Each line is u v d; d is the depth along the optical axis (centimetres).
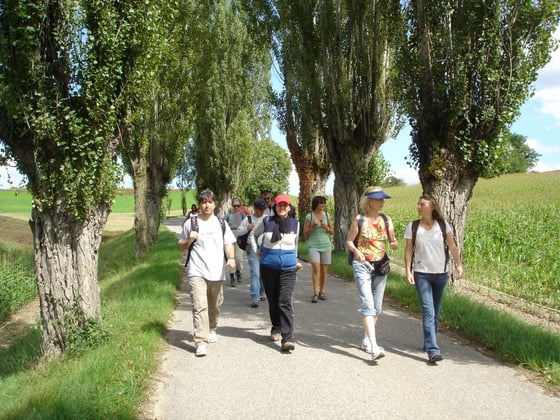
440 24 859
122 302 898
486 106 839
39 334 862
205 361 554
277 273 607
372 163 1755
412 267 568
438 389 463
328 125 1465
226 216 1055
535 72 836
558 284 959
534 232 1564
